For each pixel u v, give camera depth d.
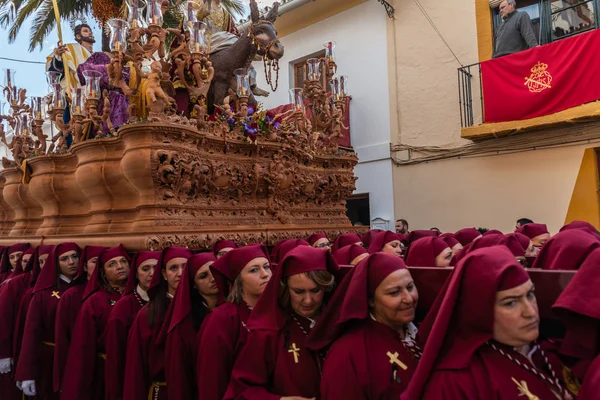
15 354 4.83
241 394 2.42
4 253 5.90
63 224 5.36
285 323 2.56
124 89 4.56
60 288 4.59
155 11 4.48
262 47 6.03
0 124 6.77
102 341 3.87
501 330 1.75
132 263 3.77
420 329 2.10
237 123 5.33
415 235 5.74
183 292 3.17
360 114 12.23
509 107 9.12
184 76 5.39
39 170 5.46
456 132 10.53
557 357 1.97
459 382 1.73
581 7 9.24
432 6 11.02
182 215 4.49
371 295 2.23
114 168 4.50
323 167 6.80
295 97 6.18
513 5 9.43
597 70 8.09
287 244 4.10
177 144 4.41
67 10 13.38
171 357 3.09
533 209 9.27
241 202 5.40
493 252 1.83
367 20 12.21
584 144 8.64
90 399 3.77
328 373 2.18
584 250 2.47
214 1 7.00
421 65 11.17
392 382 2.09
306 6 13.17
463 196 10.30
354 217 12.93
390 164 11.52
